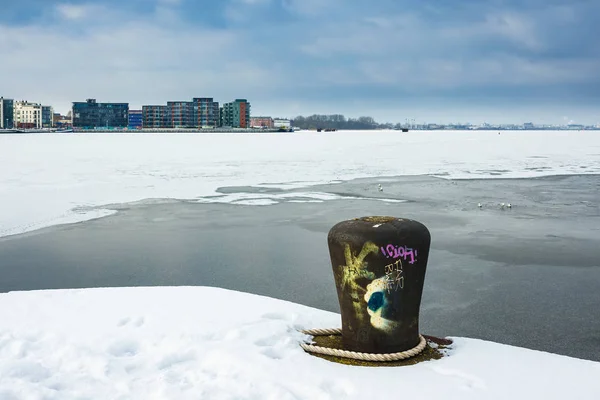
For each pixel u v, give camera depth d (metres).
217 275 11.02
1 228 16.31
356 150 62.69
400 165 41.47
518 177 32.78
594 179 31.64
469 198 23.34
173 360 4.93
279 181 29.83
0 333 5.59
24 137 128.88
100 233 15.64
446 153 57.97
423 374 4.65
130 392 4.28
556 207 20.83
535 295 9.67
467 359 5.04
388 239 5.14
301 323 6.08
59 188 25.16
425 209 20.23
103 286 10.34
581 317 8.53
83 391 4.31
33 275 11.22
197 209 20.12
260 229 16.22
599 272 11.26
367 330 5.23
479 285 10.28
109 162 41.56
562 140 102.19
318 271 11.27
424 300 9.38
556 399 4.17
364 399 4.16
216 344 5.22
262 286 10.17
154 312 6.28
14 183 26.53
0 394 4.15
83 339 5.39
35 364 4.71
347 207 20.67
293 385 4.39
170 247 13.73
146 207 20.50
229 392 4.24
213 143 83.94
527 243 14.12
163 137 128.00
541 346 7.37
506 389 4.34
